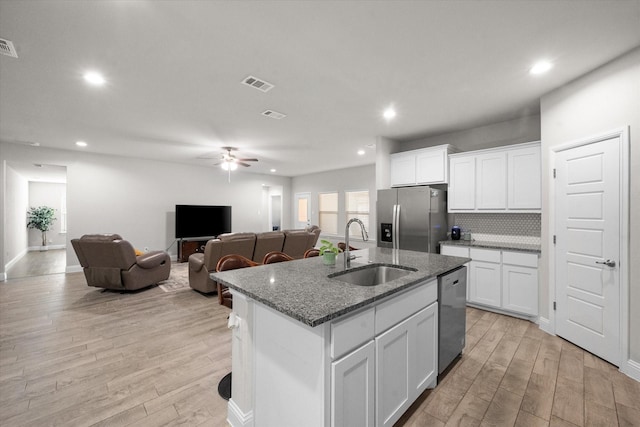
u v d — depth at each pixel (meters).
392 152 4.76
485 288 3.52
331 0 1.66
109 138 4.73
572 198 2.67
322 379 1.22
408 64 2.39
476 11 1.76
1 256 5.08
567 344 2.70
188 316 3.46
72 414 1.78
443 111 3.49
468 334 2.94
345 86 2.80
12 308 3.73
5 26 1.85
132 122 3.88
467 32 1.97
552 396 1.94
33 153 5.34
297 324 1.35
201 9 1.72
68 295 4.29
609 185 2.33
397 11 1.76
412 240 3.99
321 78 2.63
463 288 2.45
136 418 1.75
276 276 1.87
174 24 1.86
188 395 1.98
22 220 8.06
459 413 1.79
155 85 2.76
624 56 2.22
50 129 4.20
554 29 1.93
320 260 2.48
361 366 1.38
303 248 5.34
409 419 1.74
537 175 3.29
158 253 4.80
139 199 6.62
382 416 1.51
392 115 3.63
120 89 2.83
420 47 2.15
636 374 2.11
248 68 2.45
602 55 2.24
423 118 3.74
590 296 2.51
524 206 3.39
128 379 2.16
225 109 3.40
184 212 7.03
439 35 2.00
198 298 4.16
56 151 5.59
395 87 2.83
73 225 5.80
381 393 1.50
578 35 2.00
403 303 1.68
